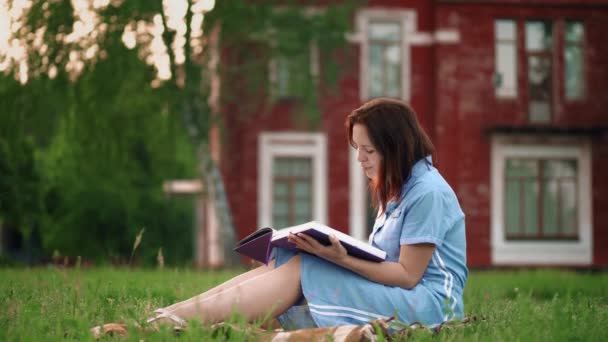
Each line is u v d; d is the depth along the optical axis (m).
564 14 23.64
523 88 23.56
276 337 3.70
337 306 3.94
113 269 10.41
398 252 4.17
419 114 23.44
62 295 5.07
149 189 30.02
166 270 9.26
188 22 18.81
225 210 20.78
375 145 4.18
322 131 23.02
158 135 21.89
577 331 4.00
